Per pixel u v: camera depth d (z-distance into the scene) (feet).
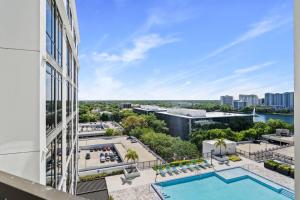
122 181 71.20
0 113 12.16
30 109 12.86
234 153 106.52
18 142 12.51
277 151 107.45
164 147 106.42
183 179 73.82
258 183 72.08
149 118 176.04
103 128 204.03
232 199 62.49
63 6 26.66
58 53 25.49
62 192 3.39
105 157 103.76
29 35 12.90
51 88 20.93
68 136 37.55
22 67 12.69
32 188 3.52
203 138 121.80
